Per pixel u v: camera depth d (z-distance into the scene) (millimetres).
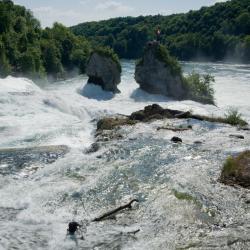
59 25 107938
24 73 67875
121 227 14594
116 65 52438
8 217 15398
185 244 13234
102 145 24234
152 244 13344
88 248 13289
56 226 14781
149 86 50281
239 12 162625
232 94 58844
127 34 177000
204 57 151250
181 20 184500
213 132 27484
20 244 13492
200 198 16484
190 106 42781
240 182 18000
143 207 16047
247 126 30203
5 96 35031
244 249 12828
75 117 34531
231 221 14727
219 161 21094
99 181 18688
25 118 31391
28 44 83750
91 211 15984
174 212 15461
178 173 19328
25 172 19922
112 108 41500
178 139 25047
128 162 21172
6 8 94188
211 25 168125
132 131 27531
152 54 49750
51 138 26656
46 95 38312
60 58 91062
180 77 49656
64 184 18375
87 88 51125
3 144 24891
